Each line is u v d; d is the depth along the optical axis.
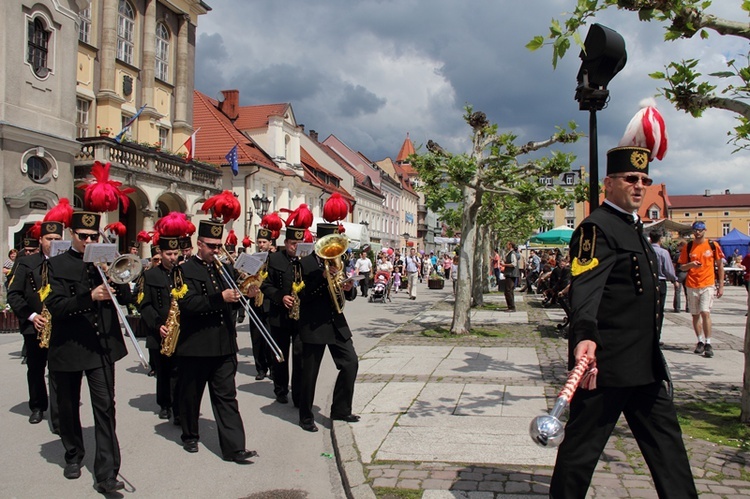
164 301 6.90
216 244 5.75
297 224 7.74
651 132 3.58
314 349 6.45
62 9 20.03
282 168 41.09
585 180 13.74
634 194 3.48
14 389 8.45
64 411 5.09
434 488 4.53
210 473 5.30
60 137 19.80
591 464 3.39
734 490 4.34
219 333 5.62
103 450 4.84
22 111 18.64
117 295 5.16
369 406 6.97
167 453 5.82
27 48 18.83
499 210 22.91
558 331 13.22
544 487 4.52
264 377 9.28
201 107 39.56
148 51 28.17
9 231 18.25
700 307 9.87
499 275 29.36
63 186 20.19
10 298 6.63
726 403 6.73
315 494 4.86
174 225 7.02
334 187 55.34
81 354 4.89
